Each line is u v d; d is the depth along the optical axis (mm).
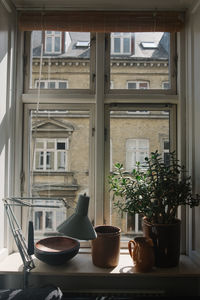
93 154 1675
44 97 1649
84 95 1655
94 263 1443
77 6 1623
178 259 1448
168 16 1618
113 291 1423
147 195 1396
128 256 1576
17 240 1275
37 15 1611
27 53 1680
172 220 1487
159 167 1408
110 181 1510
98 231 1525
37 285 1385
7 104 1530
